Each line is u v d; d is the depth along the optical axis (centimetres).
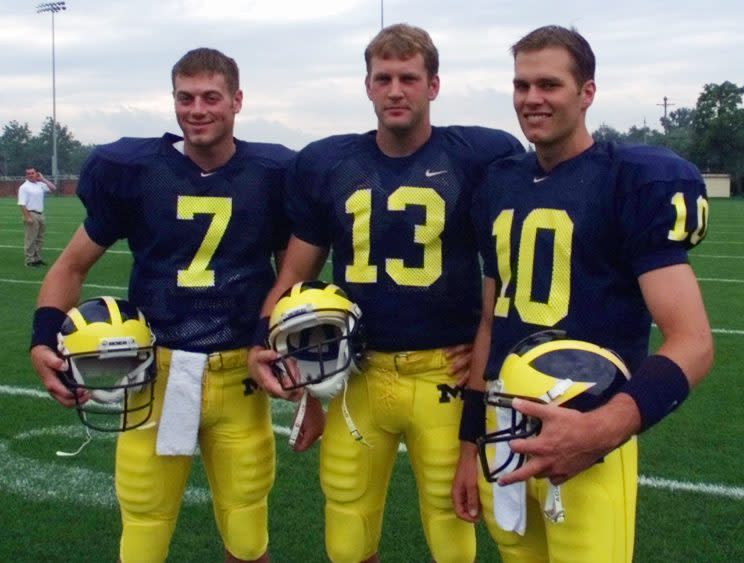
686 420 482
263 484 275
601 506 202
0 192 4806
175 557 330
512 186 225
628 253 204
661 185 199
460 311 256
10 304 856
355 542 265
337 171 258
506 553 228
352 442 260
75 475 406
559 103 208
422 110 248
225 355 265
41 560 327
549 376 189
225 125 262
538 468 174
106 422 477
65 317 256
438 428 254
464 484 241
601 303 209
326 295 240
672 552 328
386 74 243
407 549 336
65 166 7056
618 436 175
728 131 4600
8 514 365
